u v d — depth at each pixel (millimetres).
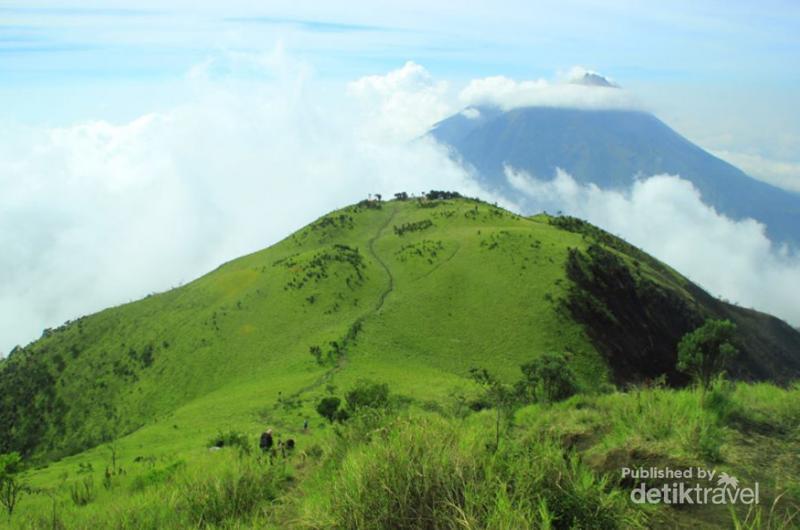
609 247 161875
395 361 93500
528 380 26000
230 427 53250
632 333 115938
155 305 147625
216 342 119500
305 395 70938
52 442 108250
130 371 121062
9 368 134500
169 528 7520
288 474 9477
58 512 9867
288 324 118438
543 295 116562
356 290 128500
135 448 57500
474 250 141250
